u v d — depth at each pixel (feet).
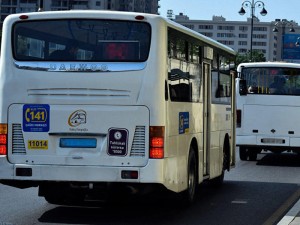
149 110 47.29
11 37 49.52
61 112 48.21
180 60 52.49
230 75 76.89
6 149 48.88
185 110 53.88
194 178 57.93
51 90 48.39
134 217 51.49
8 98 49.01
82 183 48.24
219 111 69.51
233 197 65.51
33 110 48.60
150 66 47.50
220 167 70.54
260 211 56.54
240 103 109.29
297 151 110.01
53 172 48.11
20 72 48.96
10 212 52.70
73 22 48.65
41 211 53.42
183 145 53.16
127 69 47.62
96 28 48.39
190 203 56.80
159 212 54.44
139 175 46.98
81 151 47.91
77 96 48.03
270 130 108.47
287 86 108.27
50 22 49.06
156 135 47.14
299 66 108.06
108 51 48.11
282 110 108.17
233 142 80.38
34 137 48.55
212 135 65.62
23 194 64.34
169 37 49.26
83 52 48.44
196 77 58.29
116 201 60.54
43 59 48.93
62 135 48.24
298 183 79.92
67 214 52.13
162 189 48.19
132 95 47.47
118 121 47.55
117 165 47.39
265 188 74.02
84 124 47.83
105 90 47.73
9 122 48.96
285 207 59.21
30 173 48.37
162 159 47.09
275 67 108.47
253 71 109.29
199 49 59.47
